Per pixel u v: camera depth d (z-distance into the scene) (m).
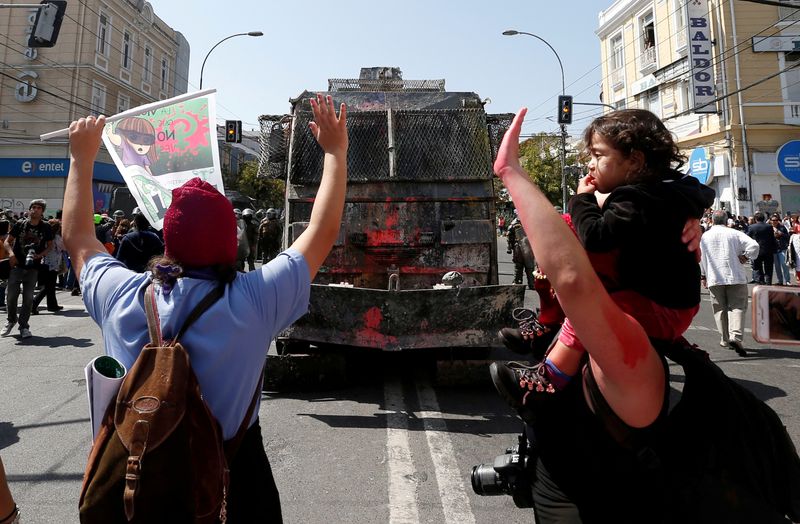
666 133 1.43
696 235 1.35
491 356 6.21
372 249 5.38
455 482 3.28
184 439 1.21
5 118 29.25
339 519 2.86
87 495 1.21
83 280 1.54
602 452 1.44
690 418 1.31
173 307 1.40
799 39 21.56
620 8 29.22
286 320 1.56
